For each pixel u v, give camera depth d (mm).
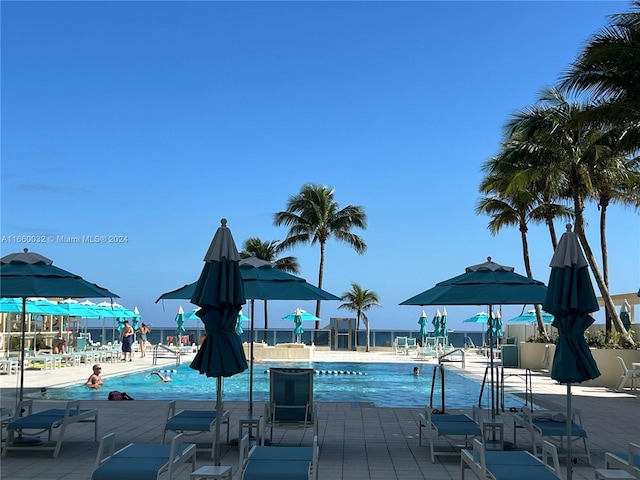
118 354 29438
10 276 8891
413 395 18172
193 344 37875
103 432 10320
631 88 15672
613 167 20500
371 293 45344
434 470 7973
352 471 7910
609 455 6566
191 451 6680
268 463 6129
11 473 7598
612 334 20312
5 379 19734
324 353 36094
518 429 11203
